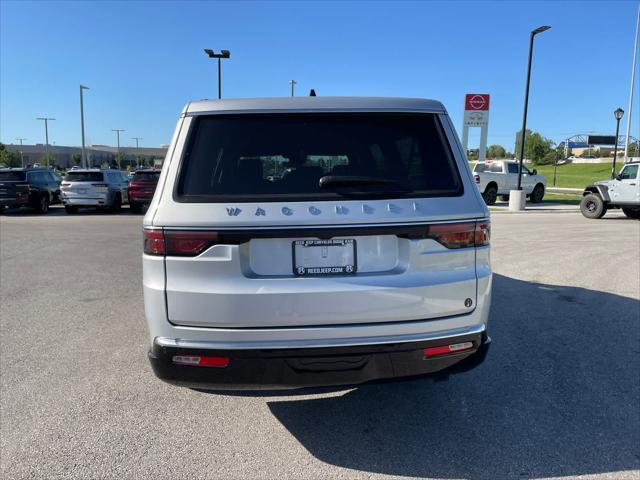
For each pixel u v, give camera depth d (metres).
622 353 4.22
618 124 25.72
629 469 2.63
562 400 3.41
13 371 3.88
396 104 2.76
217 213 2.42
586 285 6.61
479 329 2.65
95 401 3.40
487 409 3.29
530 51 19.03
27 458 2.72
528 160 99.31
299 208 2.44
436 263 2.55
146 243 2.49
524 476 2.58
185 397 3.47
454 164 2.69
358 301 2.46
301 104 2.71
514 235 11.77
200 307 2.42
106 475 2.58
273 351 2.44
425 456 2.77
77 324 5.02
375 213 2.47
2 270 7.79
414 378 2.64
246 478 2.57
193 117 2.66
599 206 16.14
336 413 3.26
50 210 21.20
